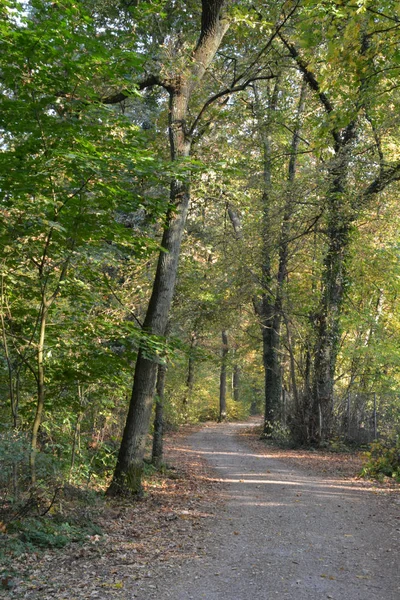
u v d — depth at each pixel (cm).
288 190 1783
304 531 744
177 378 2914
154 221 1110
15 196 743
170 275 1101
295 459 1675
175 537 729
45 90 736
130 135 814
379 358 2023
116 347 1147
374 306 2481
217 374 4631
